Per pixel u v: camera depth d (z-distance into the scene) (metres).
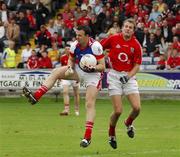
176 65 102.12
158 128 63.03
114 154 44.56
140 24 109.69
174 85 98.31
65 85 76.88
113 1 117.12
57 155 44.03
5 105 92.25
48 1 120.38
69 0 123.88
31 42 115.75
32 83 99.94
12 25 113.81
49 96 102.31
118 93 46.41
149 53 107.19
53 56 106.38
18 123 66.62
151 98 100.25
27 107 88.81
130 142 51.75
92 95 44.62
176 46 102.81
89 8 114.94
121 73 46.53
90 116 44.22
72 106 92.00
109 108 87.62
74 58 45.28
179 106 93.44
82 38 44.31
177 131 60.25
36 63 102.06
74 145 49.59
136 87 46.75
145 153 45.22
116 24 106.88
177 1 114.81
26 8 118.19
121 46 46.44
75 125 64.88
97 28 112.56
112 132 46.88
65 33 112.88
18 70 99.94
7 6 119.81
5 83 100.31
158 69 101.50
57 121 69.12
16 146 48.94
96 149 47.41
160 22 110.69
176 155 44.31
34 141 51.91
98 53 44.41
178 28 109.69
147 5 115.12
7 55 105.50
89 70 44.09
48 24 115.25
